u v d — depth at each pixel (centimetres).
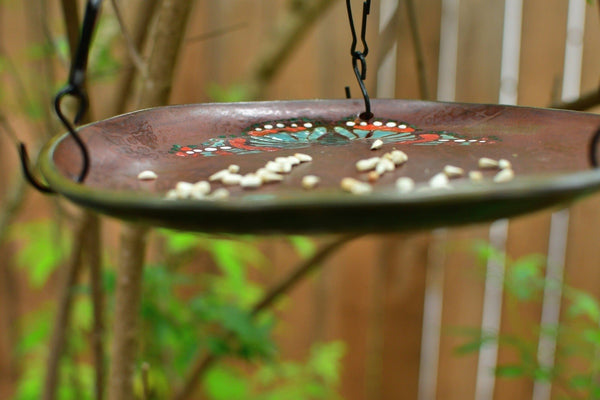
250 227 73
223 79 146
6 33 141
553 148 85
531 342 136
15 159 154
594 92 98
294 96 142
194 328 108
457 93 130
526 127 88
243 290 138
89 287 102
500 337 105
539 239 133
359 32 134
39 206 155
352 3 133
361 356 153
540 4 122
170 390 114
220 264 139
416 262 143
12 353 173
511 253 135
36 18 116
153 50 93
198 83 147
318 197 73
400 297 146
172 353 120
